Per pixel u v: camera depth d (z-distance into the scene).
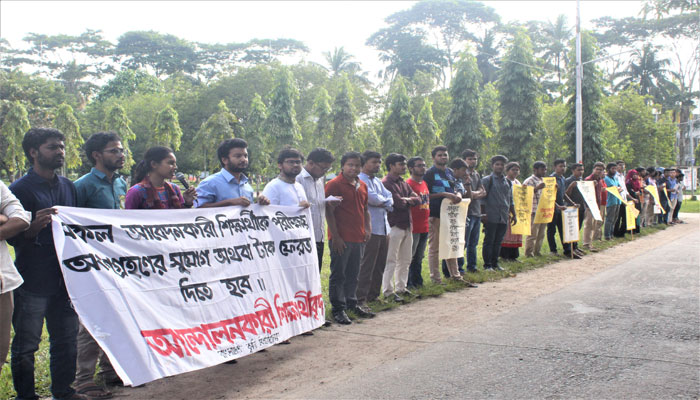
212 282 4.84
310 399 4.19
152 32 79.94
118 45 80.06
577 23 23.28
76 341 4.19
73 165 36.91
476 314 6.75
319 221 6.59
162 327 4.32
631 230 14.99
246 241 5.29
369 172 7.16
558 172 11.62
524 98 28.27
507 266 10.10
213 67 79.31
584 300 7.39
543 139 28.69
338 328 6.28
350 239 6.54
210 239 4.95
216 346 4.66
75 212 4.07
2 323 3.71
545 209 11.12
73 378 4.17
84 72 79.94
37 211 3.87
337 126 32.56
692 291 7.85
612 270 9.83
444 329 6.11
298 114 50.44
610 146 37.81
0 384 4.40
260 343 5.05
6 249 3.67
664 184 18.83
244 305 5.05
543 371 4.65
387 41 64.75
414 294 7.78
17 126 37.88
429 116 33.03
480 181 9.70
